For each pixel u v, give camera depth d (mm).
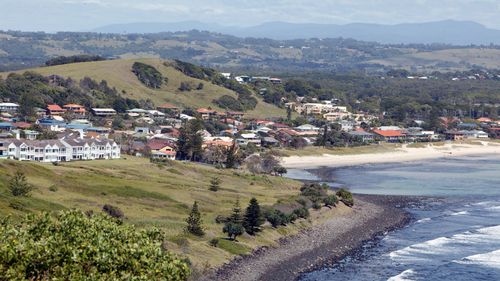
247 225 126625
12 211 111562
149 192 153500
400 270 113875
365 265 116812
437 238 138750
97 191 147625
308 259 119438
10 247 45781
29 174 147500
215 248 113938
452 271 113250
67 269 45750
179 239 111125
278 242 127688
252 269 109062
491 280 108250
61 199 133875
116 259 47469
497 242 135625
